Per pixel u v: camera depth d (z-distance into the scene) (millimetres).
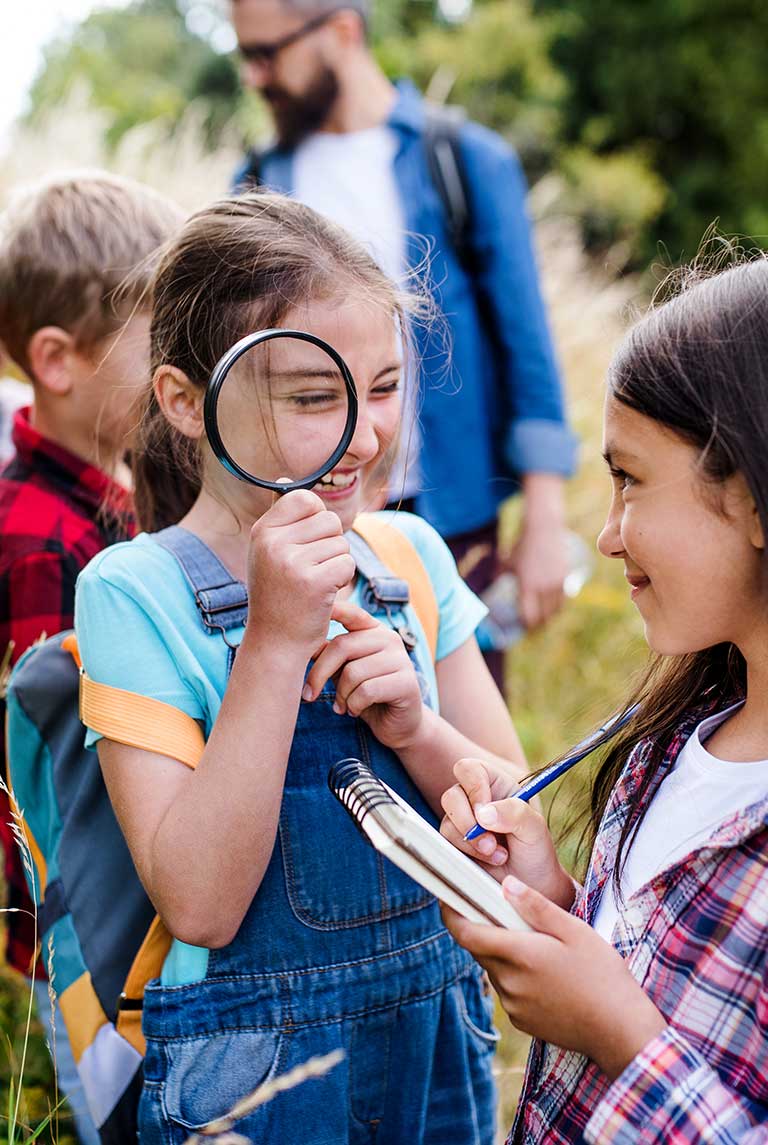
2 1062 2133
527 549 3076
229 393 1382
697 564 1111
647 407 1117
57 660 1636
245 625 1417
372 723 1452
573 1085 1218
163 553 1454
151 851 1327
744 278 1139
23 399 2707
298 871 1401
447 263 2951
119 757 1387
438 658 1674
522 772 1625
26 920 1958
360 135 2998
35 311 1987
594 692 4031
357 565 1551
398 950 1438
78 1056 1549
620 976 1103
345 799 1130
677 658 1309
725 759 1197
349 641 1398
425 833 1104
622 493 1180
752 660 1154
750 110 12672
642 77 12680
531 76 11516
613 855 1285
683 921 1127
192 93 11516
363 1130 1442
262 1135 1363
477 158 2971
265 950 1392
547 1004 1097
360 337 1401
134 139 5551
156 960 1463
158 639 1405
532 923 1120
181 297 1466
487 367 3039
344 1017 1405
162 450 1612
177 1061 1369
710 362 1093
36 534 1962
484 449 3023
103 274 1979
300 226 1456
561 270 5398
